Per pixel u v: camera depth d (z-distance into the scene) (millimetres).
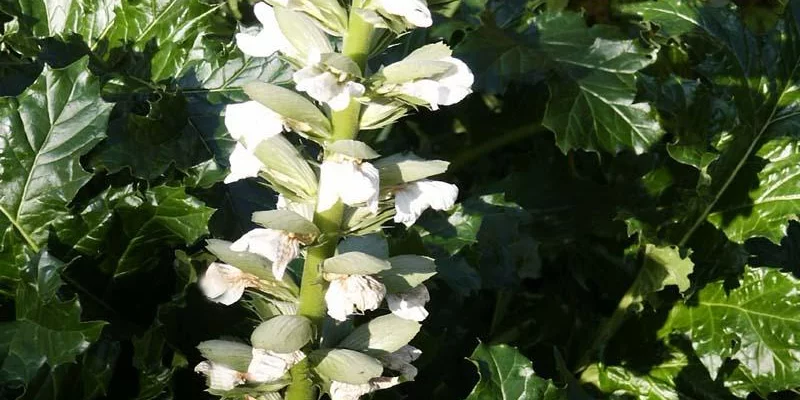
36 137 949
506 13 1258
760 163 1141
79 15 1127
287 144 730
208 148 1034
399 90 707
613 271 1185
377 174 707
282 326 741
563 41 1171
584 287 1193
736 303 1106
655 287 1105
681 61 1257
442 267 1049
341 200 734
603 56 1154
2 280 950
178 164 1015
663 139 1236
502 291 1146
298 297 768
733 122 1132
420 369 1065
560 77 1136
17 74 1045
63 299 937
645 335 1149
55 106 953
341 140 703
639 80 1143
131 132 1007
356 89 688
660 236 1130
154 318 978
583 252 1204
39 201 949
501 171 1352
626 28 1372
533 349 1182
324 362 751
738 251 1124
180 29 1118
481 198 1120
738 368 1111
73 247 950
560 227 1214
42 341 885
